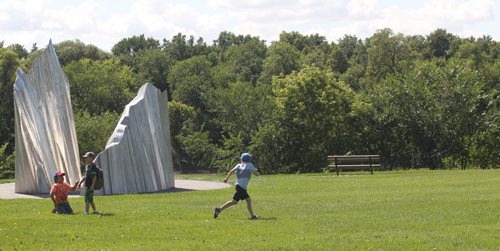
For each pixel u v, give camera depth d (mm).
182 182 34562
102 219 19000
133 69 125625
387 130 62469
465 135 58500
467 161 57219
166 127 32156
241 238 15539
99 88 89188
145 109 30500
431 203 21172
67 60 111688
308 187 29078
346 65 125438
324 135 66062
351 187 28578
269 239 15328
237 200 18953
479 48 110625
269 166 66938
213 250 14250
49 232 16766
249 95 80375
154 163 30297
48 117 30125
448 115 59031
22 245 15234
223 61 136875
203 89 104188
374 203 21719
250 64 125125
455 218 18047
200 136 81562
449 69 60469
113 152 28641
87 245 15109
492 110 58656
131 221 18641
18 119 29734
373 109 63406
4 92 78625
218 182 34250
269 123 67875
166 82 119438
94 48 115438
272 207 21469
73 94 89438
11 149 78750
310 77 67250
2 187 33094
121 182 28734
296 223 17719
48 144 29891
